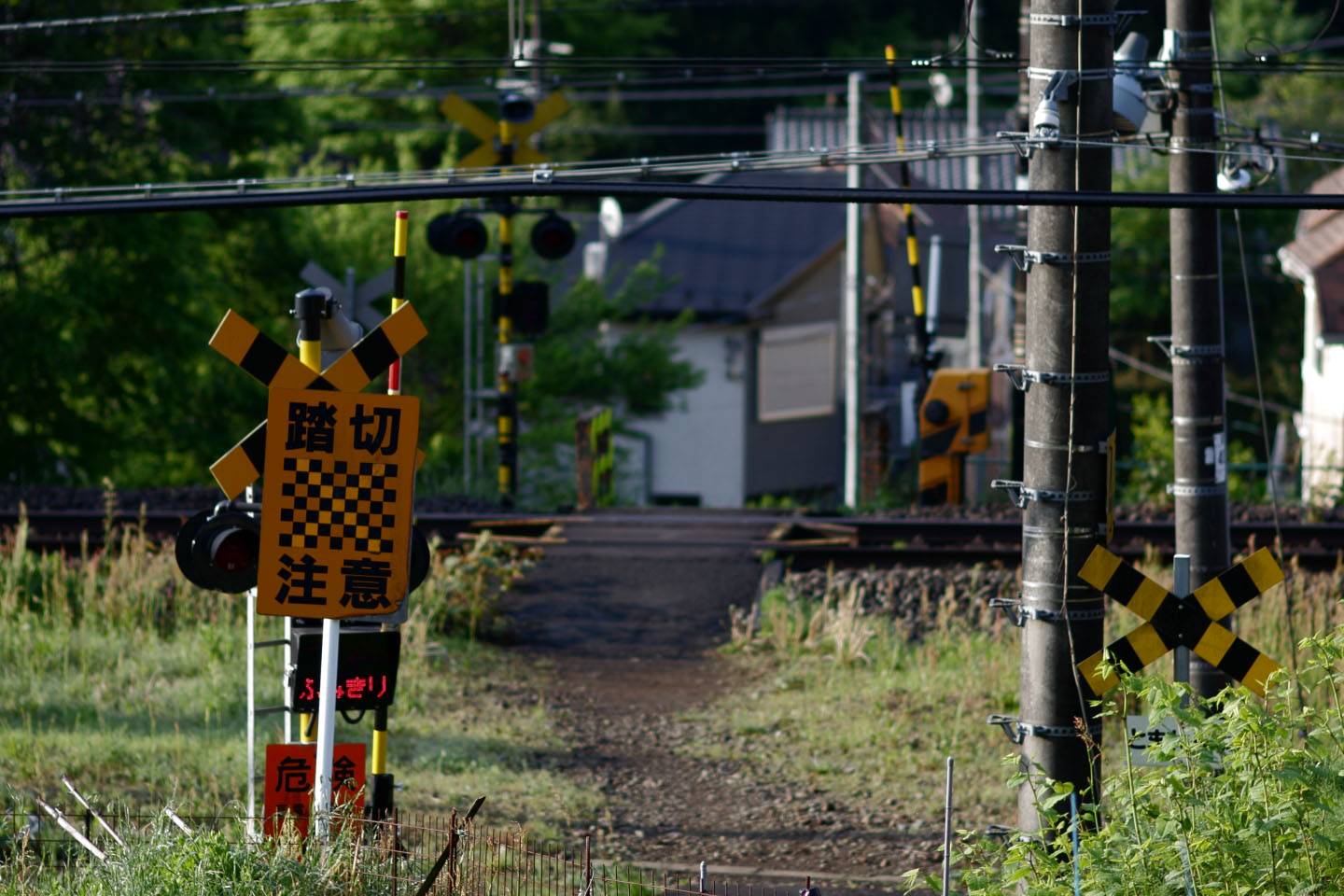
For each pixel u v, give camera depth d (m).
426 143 143.50
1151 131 34.53
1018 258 27.20
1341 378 103.56
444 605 47.81
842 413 138.50
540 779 35.53
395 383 26.64
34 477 85.25
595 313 103.50
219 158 91.81
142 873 23.08
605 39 167.00
